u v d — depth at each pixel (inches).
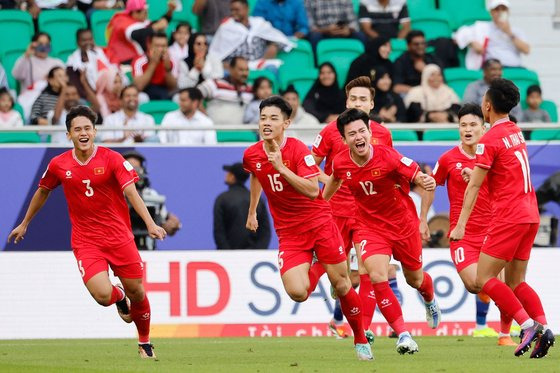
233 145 1808.6
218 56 2321.6
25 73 2246.6
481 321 1710.1
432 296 1461.6
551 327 1796.3
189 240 1784.0
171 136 1833.2
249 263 1786.4
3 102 2122.3
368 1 2445.9
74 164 1219.2
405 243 1236.5
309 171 1144.2
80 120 1203.9
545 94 2556.6
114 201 1236.5
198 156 1801.2
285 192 1168.2
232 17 2341.3
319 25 2407.7
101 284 1216.2
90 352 1397.6
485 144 1156.5
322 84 2196.1
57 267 1771.7
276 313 1782.7
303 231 1177.4
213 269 1782.7
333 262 1171.9
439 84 2203.5
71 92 2143.2
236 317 1776.6
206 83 2194.9
